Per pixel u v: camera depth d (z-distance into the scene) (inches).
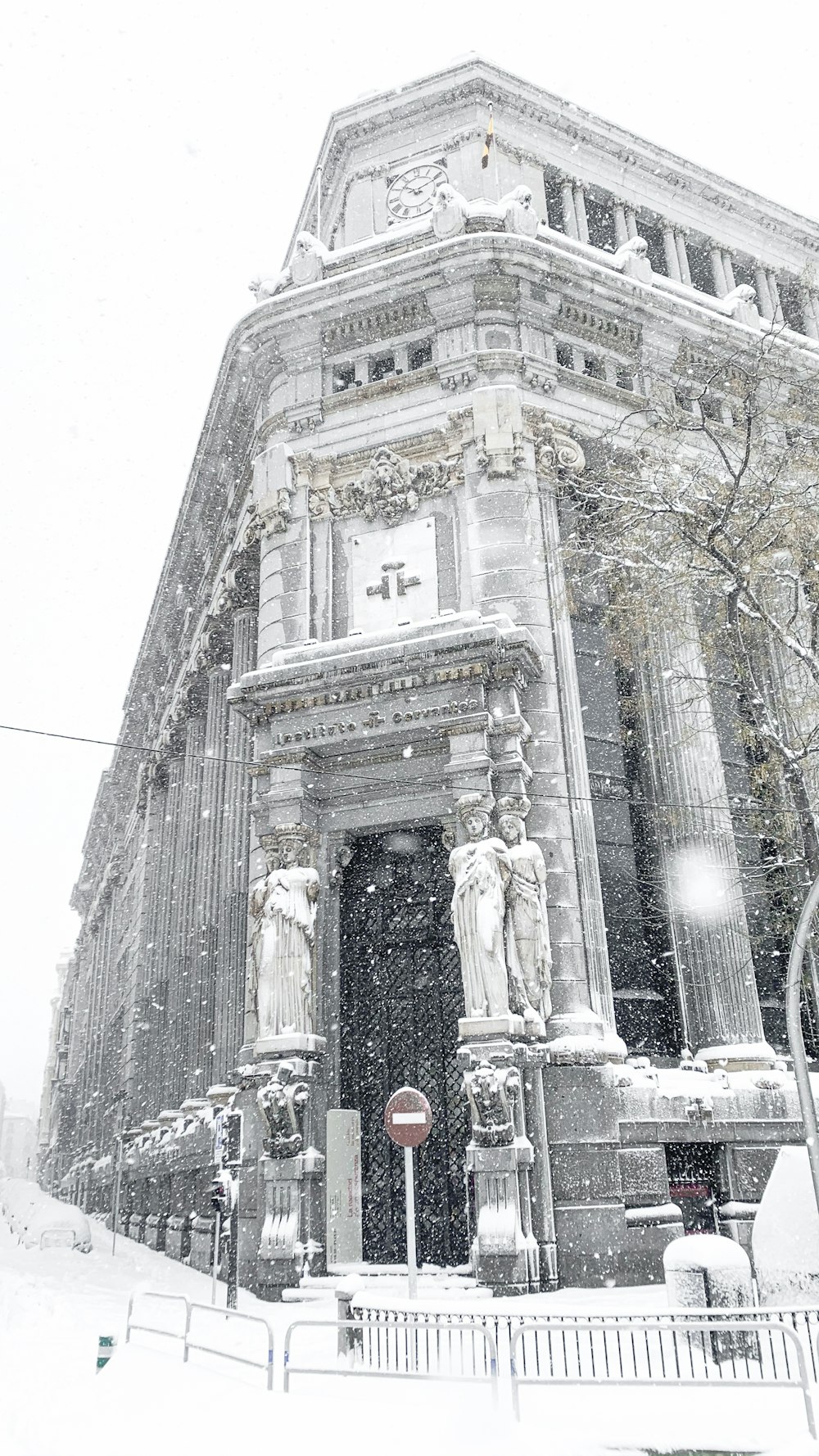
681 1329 330.3
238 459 1151.6
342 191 1197.7
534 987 735.7
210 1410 349.1
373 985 852.0
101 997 2258.9
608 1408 349.7
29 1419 349.4
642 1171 724.0
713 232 1263.5
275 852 826.2
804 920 464.1
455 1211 774.5
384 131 1166.3
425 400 928.9
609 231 1203.2
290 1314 632.4
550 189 1171.9
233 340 1010.1
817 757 719.7
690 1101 755.4
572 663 864.9
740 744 979.9
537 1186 693.3
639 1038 842.8
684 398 997.8
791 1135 775.1
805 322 1290.6
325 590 908.0
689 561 689.6
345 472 944.9
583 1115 716.7
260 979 796.6
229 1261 675.4
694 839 876.6
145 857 1631.4
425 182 1127.0
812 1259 482.9
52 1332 567.2
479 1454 293.7
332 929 837.2
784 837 748.6
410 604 881.5
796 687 849.5
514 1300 601.9
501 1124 684.1
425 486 904.3
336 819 853.2
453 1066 808.3
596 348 983.0
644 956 874.8
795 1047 450.3
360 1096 826.8
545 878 766.5
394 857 876.6
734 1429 317.7
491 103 1150.3
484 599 847.7
